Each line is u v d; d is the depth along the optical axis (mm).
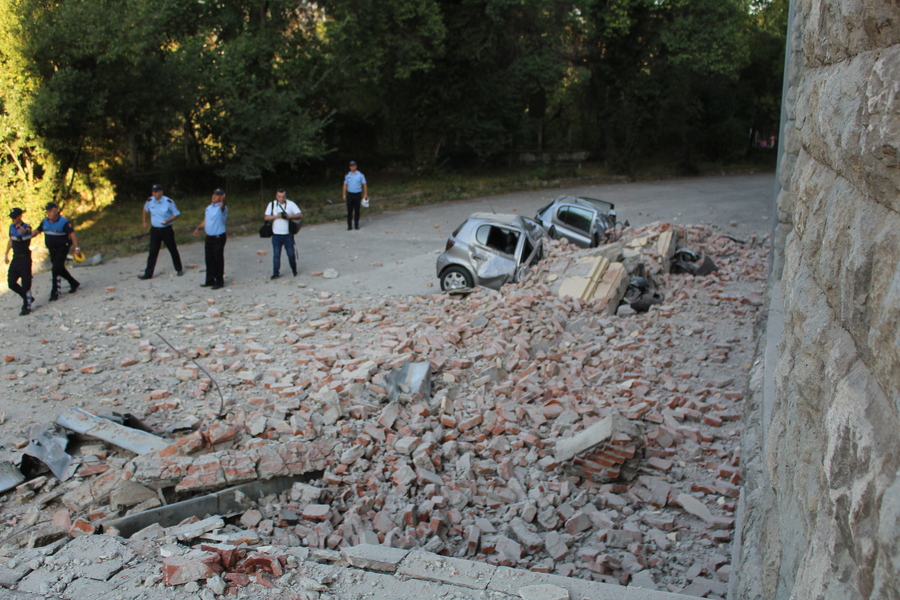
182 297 12844
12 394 7812
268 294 13172
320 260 16391
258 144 22625
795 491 2523
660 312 10469
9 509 5289
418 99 30734
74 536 4871
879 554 1337
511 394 8008
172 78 20250
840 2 2107
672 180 36094
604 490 6312
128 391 8094
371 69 26219
